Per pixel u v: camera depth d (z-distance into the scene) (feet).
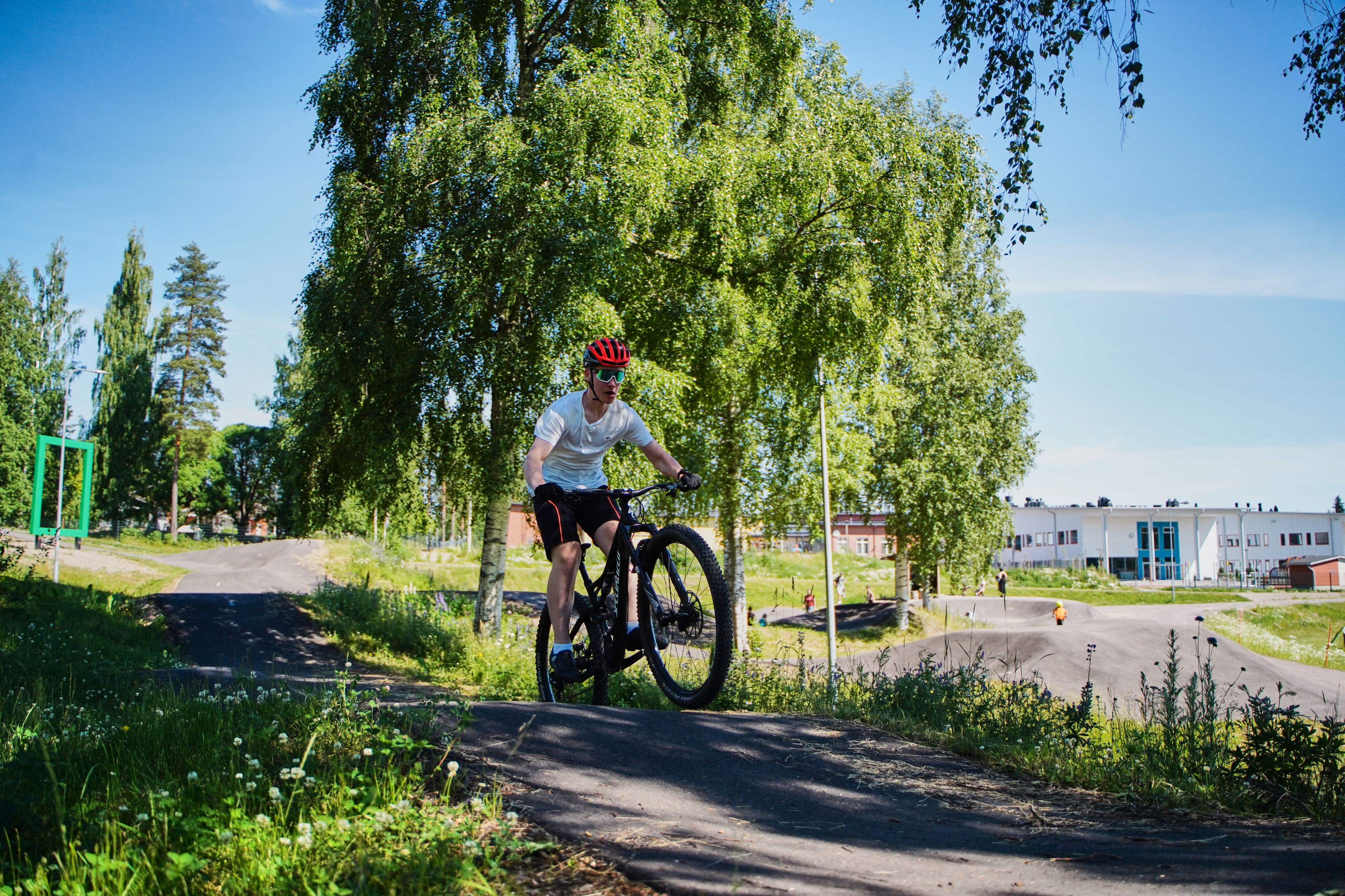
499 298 46.98
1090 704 17.19
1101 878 7.90
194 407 175.63
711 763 11.95
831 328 53.78
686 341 51.08
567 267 43.19
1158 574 209.46
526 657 43.88
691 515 67.87
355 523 113.70
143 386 169.99
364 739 10.87
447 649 48.60
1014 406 96.22
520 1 51.96
